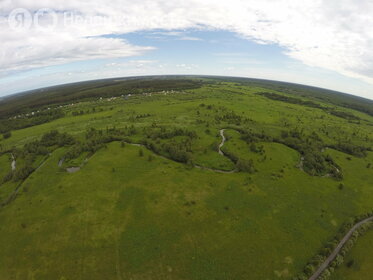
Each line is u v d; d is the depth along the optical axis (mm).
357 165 87375
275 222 53031
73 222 51406
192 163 77875
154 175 71000
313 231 51188
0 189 69875
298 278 39375
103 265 40906
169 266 40750
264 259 43000
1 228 51844
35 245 45938
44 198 61156
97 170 73938
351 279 40500
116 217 52656
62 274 39531
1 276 39938
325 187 69500
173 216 53125
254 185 67562
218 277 39000
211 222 51781
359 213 58750
